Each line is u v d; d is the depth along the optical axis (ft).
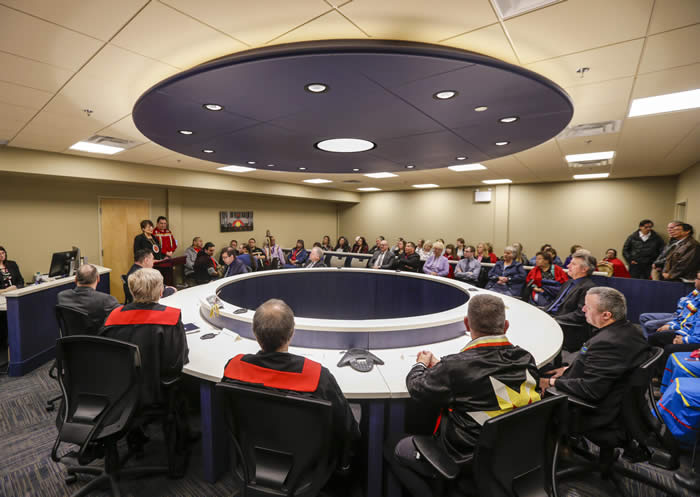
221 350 6.43
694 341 8.73
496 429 3.21
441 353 6.44
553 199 27.27
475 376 3.81
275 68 5.20
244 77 5.50
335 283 14.08
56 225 18.16
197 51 6.50
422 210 33.96
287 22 5.52
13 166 14.25
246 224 29.09
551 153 15.85
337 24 5.57
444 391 3.93
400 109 6.93
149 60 6.86
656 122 10.86
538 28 5.73
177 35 5.92
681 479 5.82
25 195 17.04
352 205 38.52
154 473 5.91
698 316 9.12
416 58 4.89
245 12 5.25
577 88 8.26
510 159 17.40
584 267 9.50
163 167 20.12
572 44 6.25
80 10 5.18
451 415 4.05
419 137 9.08
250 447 3.92
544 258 13.25
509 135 8.88
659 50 6.43
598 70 7.30
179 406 6.18
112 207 20.47
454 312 7.77
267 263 25.18
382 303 13.71
